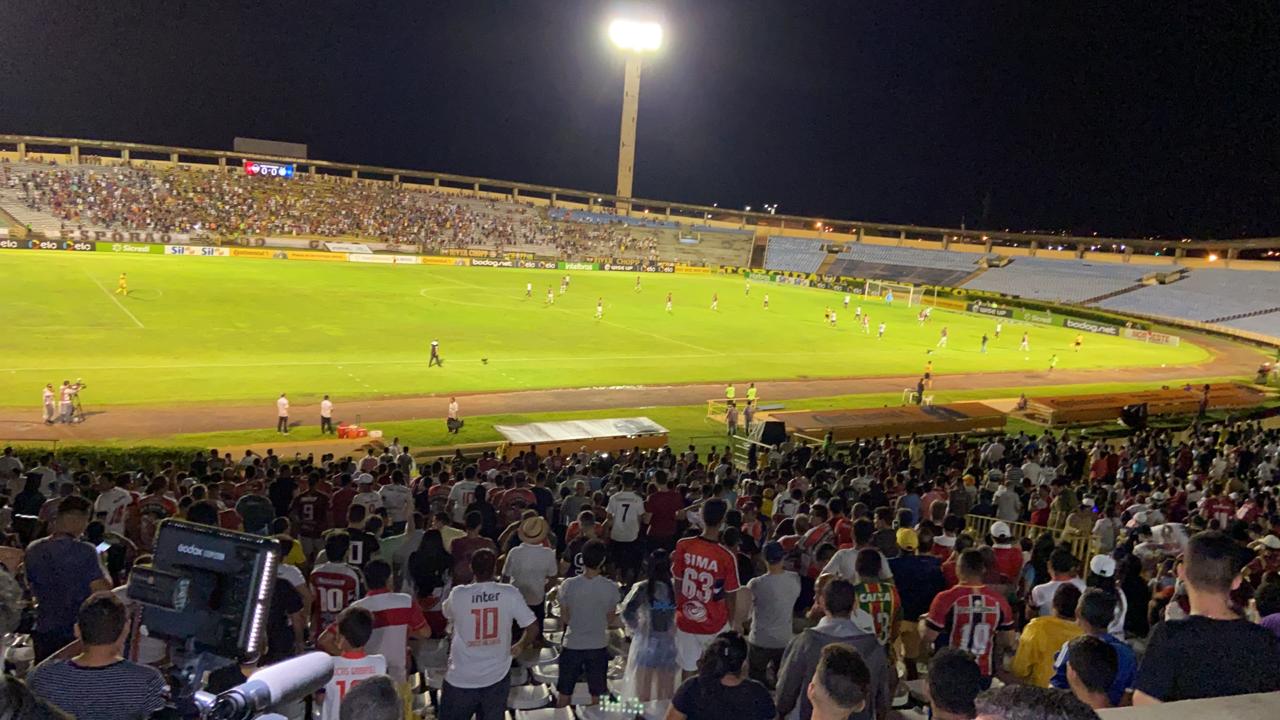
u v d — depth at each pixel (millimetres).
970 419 38719
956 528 12164
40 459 21828
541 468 22500
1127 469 25609
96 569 7699
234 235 96250
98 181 99688
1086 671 4914
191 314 54812
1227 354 74500
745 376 49312
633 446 31094
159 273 72062
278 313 57781
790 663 6328
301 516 15094
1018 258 119812
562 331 59750
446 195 127812
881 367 55594
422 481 18969
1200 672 4535
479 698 7652
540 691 9438
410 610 7906
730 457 25766
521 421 35594
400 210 117000
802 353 58812
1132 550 13961
